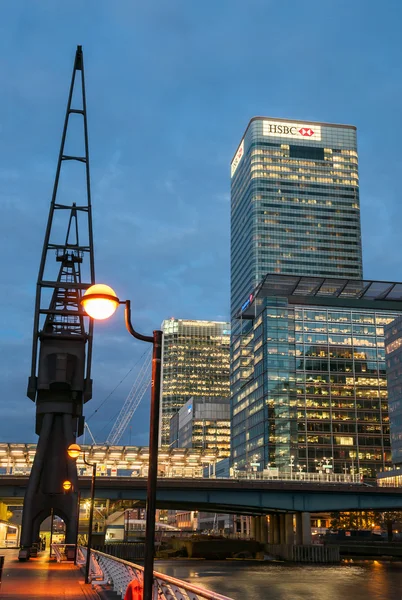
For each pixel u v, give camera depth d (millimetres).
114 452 110375
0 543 100688
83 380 76812
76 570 46031
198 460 112312
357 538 141875
